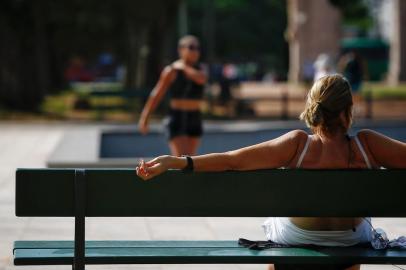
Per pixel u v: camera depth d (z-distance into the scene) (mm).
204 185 6496
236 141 20500
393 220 12453
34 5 38375
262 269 9297
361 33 106188
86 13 42562
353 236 6719
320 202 6559
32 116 36344
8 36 38031
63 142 18812
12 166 18938
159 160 6402
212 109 38750
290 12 70875
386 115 35969
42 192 6430
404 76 70500
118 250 6746
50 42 55625
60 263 6535
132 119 35344
